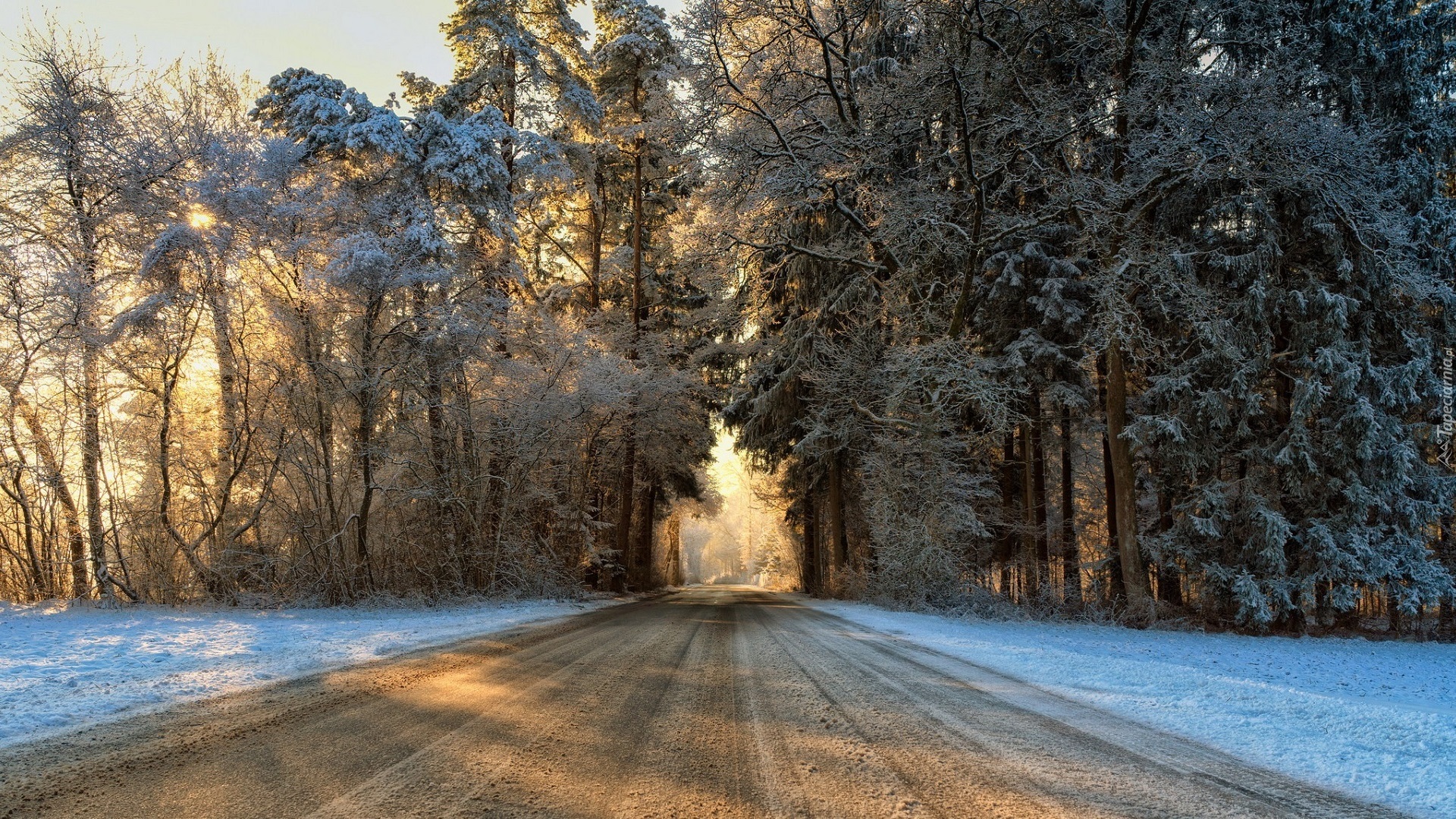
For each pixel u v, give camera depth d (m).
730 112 18.70
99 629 9.50
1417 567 15.85
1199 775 3.65
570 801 3.15
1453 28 17.03
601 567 25.30
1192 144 15.38
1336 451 16.11
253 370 14.39
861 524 26.17
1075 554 22.98
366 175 16.45
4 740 3.89
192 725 4.32
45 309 12.62
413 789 3.24
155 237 13.63
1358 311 16.42
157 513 13.59
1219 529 16.89
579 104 21.97
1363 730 4.67
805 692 5.66
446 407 16.88
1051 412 22.30
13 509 13.45
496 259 18.50
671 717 4.77
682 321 27.73
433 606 15.23
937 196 17.38
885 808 3.11
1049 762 3.82
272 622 11.04
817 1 20.33
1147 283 16.78
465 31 20.25
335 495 15.74
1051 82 18.28
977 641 10.30
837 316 22.25
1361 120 16.36
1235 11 16.61
